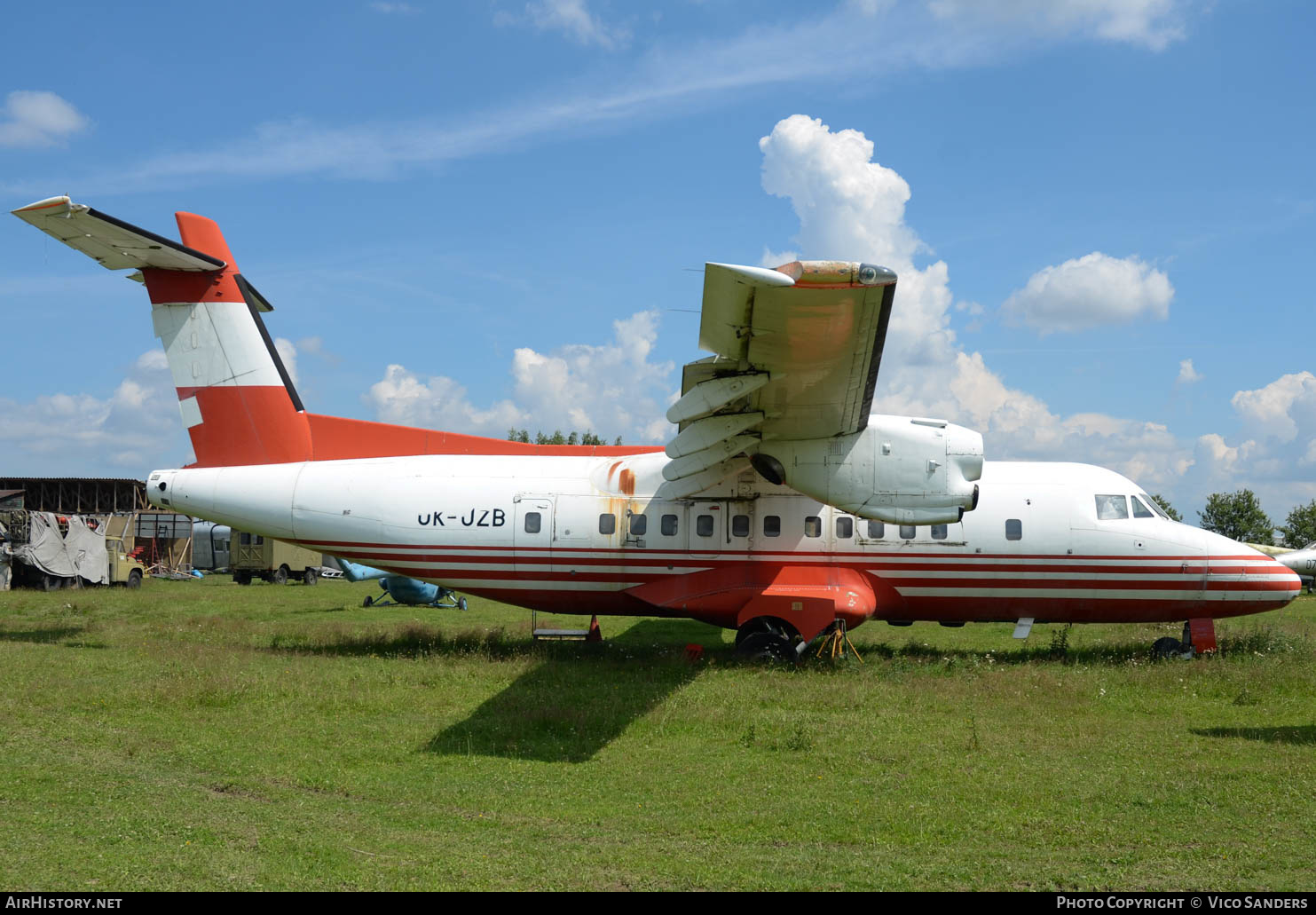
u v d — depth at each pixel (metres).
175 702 9.05
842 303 7.85
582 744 7.82
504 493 13.20
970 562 12.66
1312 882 4.81
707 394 9.74
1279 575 12.36
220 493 13.21
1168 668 11.21
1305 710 9.22
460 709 9.03
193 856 5.02
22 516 26.91
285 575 33.16
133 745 7.49
